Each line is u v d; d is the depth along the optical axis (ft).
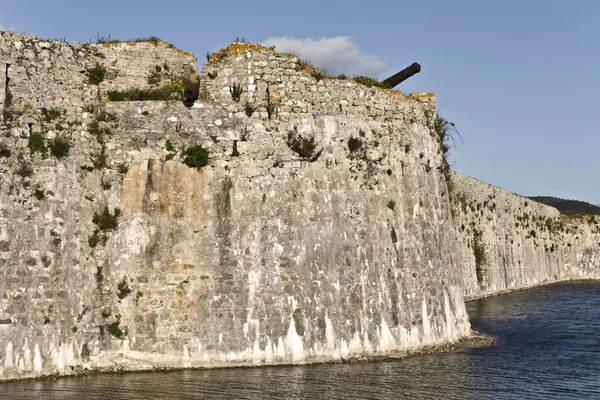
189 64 80.12
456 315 89.40
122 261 70.33
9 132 67.72
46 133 69.56
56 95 71.10
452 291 89.20
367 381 66.69
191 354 69.67
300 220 75.20
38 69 70.44
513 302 174.19
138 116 73.72
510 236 224.12
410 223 83.10
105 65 75.77
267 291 72.43
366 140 81.15
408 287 80.59
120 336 68.80
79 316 67.26
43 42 71.36
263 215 74.08
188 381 64.28
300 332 72.54
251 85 76.89
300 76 79.05
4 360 63.36
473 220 196.44
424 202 85.81
